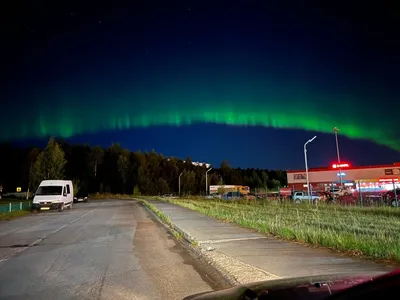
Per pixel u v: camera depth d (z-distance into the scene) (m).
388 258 7.95
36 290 6.51
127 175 102.88
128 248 11.30
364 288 2.21
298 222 15.73
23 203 34.88
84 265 8.70
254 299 2.77
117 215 26.88
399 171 61.53
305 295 2.60
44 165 53.97
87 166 106.75
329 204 30.42
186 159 130.12
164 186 99.00
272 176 136.25
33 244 12.45
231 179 126.19
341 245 9.48
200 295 3.52
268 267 7.53
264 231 13.46
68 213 30.41
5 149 96.12
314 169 69.56
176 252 10.52
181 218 20.64
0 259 9.64
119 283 6.96
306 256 8.53
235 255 9.08
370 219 17.55
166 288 6.58
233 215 20.31
